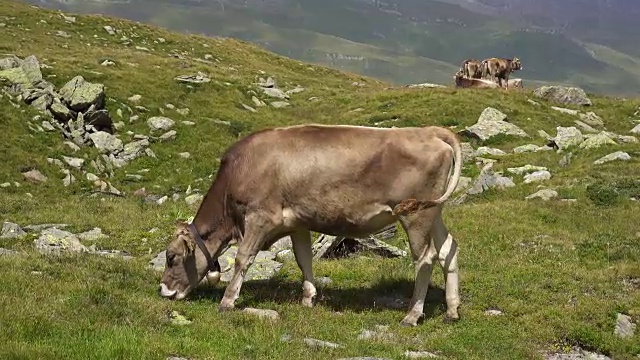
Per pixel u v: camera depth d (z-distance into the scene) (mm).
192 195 26922
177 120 36469
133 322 9352
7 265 11703
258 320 10039
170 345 8406
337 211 10477
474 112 41250
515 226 18328
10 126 29766
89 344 8125
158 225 19672
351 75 74375
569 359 9758
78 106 33156
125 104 36406
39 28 58812
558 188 22703
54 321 8812
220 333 9328
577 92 48125
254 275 13250
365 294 12172
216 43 71312
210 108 39594
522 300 11680
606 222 19156
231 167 10953
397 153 10336
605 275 13078
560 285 12477
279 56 75000
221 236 11258
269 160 10641
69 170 28688
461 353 9484
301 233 11289
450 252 10641
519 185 24047
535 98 48094
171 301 10852
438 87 50594
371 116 41844
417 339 9977
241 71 58562
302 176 10477
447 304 10695
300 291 12164
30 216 21031
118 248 17125
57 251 14883
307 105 46375
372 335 9898
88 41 59219
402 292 12320
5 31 54906
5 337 7988
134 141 33031
